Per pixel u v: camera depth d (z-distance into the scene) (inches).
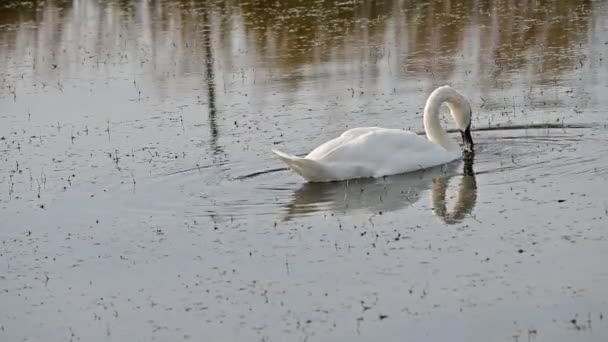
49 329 483.8
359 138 698.2
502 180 666.2
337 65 1111.6
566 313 463.5
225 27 1407.5
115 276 542.9
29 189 709.9
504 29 1258.6
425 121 743.1
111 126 896.9
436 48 1170.0
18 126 920.3
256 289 512.1
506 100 900.6
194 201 659.4
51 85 1105.4
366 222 599.8
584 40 1152.2
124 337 469.4
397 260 537.3
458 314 469.7
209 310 492.1
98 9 1638.8
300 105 933.2
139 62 1206.9
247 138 820.6
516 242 551.2
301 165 672.4
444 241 561.0
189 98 995.9
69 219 639.8
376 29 1321.4
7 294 528.4
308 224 601.6
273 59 1171.9
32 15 1615.4
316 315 478.3
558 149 729.0
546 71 1007.6
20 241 605.3
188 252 569.0
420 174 693.9
